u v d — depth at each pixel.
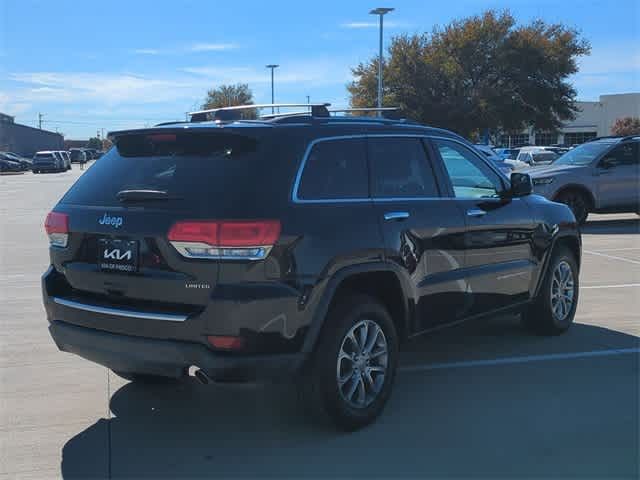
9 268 11.26
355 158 4.85
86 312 4.46
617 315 7.82
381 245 4.72
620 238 14.20
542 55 41.56
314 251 4.29
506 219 6.02
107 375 5.92
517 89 41.94
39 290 9.48
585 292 9.06
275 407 5.18
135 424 4.89
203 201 4.16
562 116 44.19
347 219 4.55
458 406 5.13
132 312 4.24
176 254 4.11
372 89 42.56
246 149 4.38
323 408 4.51
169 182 4.36
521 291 6.32
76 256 4.64
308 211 4.35
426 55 42.03
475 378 5.74
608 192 15.50
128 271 4.32
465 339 6.89
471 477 4.06
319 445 4.50
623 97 71.38
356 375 4.66
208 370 4.08
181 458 4.36
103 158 4.94
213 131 4.43
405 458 4.30
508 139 66.75
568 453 4.36
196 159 4.44
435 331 5.37
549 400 5.25
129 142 4.80
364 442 4.54
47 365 6.18
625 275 10.25
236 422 4.91
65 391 5.53
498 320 7.59
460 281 5.49
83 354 4.59
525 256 6.31
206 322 4.03
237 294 4.02
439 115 41.28
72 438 4.66
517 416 4.94
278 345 4.15
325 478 4.08
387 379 4.86
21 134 95.44
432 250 5.19
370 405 4.74
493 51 41.78
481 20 41.84
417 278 5.06
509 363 6.12
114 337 4.32
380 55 33.44
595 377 5.75
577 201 15.52
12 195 29.84
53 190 33.50
